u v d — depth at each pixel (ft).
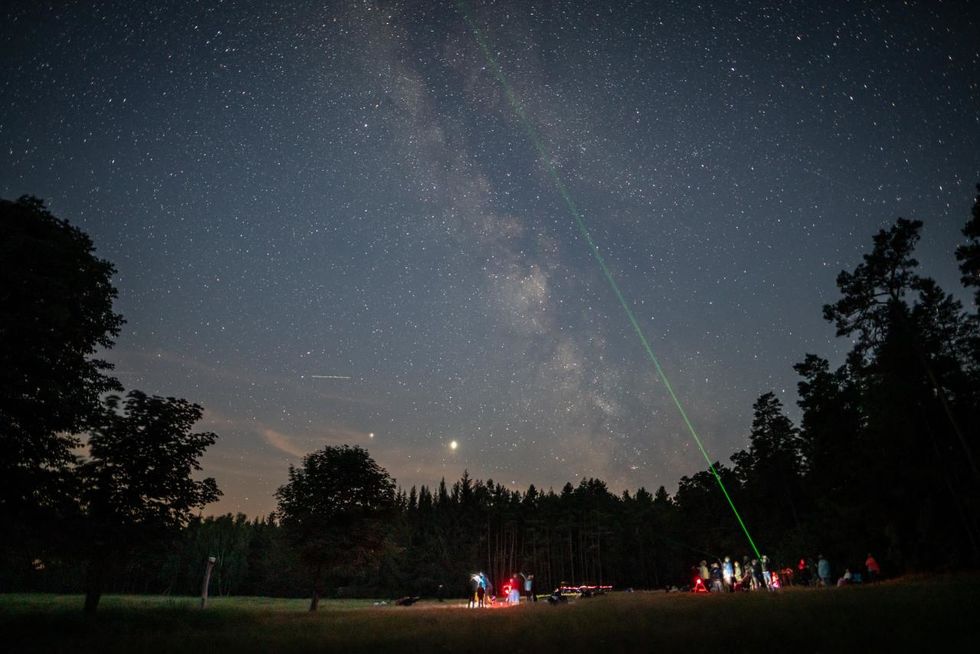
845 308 126.31
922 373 120.57
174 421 87.66
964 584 68.23
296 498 125.49
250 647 44.91
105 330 79.36
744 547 232.53
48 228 74.69
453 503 432.66
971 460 109.70
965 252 105.19
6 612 83.35
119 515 80.02
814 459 166.50
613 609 70.59
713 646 35.06
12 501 67.10
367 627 62.28
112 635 58.18
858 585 95.09
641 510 378.53
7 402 66.44
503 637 45.32
